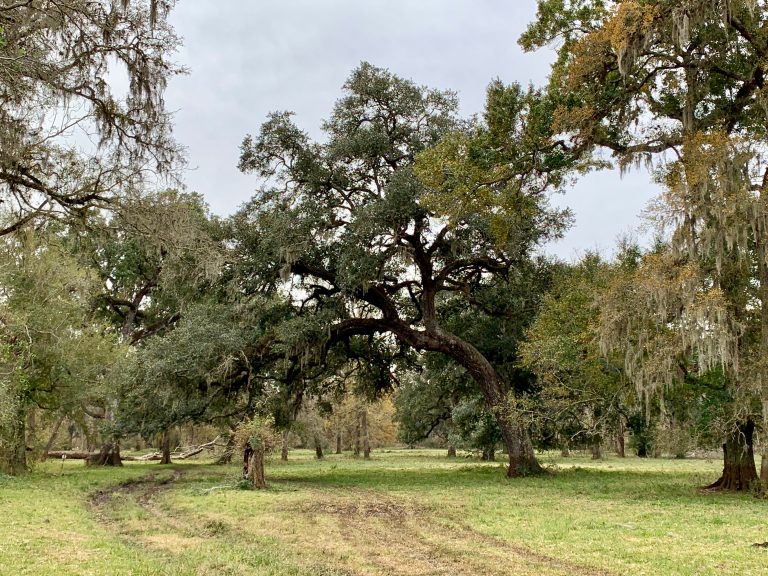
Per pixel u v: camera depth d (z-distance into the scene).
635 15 14.38
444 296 28.66
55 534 10.15
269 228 22.36
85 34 9.84
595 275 20.55
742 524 11.53
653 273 14.95
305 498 16.22
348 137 23.36
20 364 19.45
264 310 24.41
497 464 37.00
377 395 31.56
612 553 9.02
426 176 17.75
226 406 25.84
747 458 18.22
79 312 24.92
